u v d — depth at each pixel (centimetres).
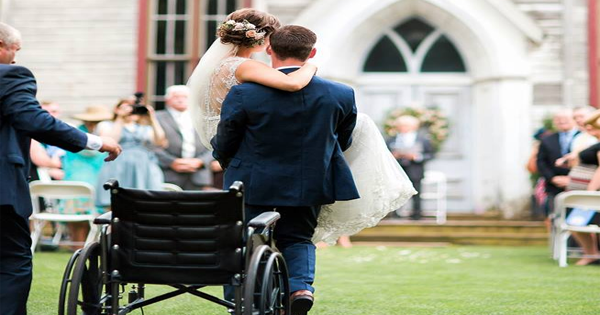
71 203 1145
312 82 531
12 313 496
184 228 480
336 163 538
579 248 1257
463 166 1786
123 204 482
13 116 493
